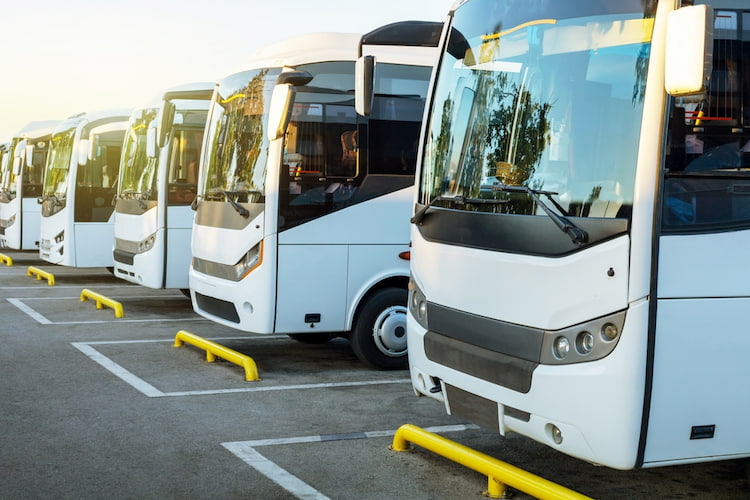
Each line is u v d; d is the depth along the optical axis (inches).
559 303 174.7
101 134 614.9
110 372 332.8
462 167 209.8
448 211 208.5
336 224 331.6
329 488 205.6
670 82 155.0
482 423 197.2
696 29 151.2
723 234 170.4
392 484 209.3
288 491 202.8
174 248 474.6
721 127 171.0
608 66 175.8
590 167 174.1
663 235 165.2
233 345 403.2
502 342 188.4
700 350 169.0
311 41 340.2
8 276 719.7
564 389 172.7
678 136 167.0
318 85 331.0
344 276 333.4
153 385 311.6
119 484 205.3
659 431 167.3
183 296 602.9
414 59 344.5
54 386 307.7
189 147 480.4
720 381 171.5
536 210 182.1
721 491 209.5
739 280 172.1
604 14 179.2
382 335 343.0
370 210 336.5
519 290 184.1
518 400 183.3
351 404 288.8
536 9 196.4
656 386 165.8
